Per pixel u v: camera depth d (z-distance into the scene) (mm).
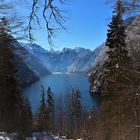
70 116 79312
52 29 4746
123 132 23766
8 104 36688
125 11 5434
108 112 30438
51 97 72938
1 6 9188
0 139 21109
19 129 34344
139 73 8656
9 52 18344
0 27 10008
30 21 4695
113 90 26938
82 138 56719
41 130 49906
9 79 35062
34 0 4441
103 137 36438
